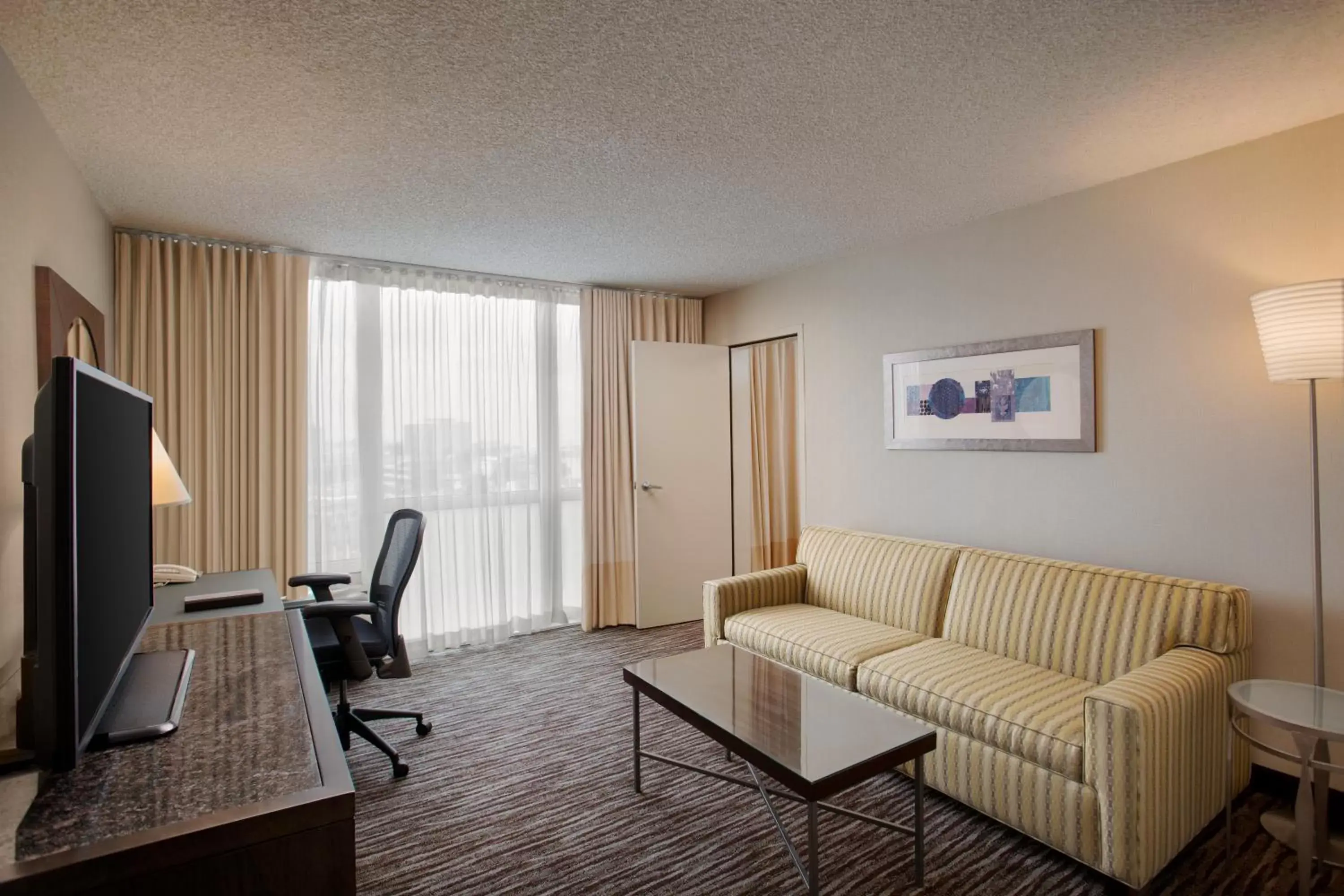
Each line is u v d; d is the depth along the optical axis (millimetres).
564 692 3572
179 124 2266
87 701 1035
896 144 2502
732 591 3504
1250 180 2488
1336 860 2057
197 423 3504
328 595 3189
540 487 4656
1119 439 2879
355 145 2453
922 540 3479
